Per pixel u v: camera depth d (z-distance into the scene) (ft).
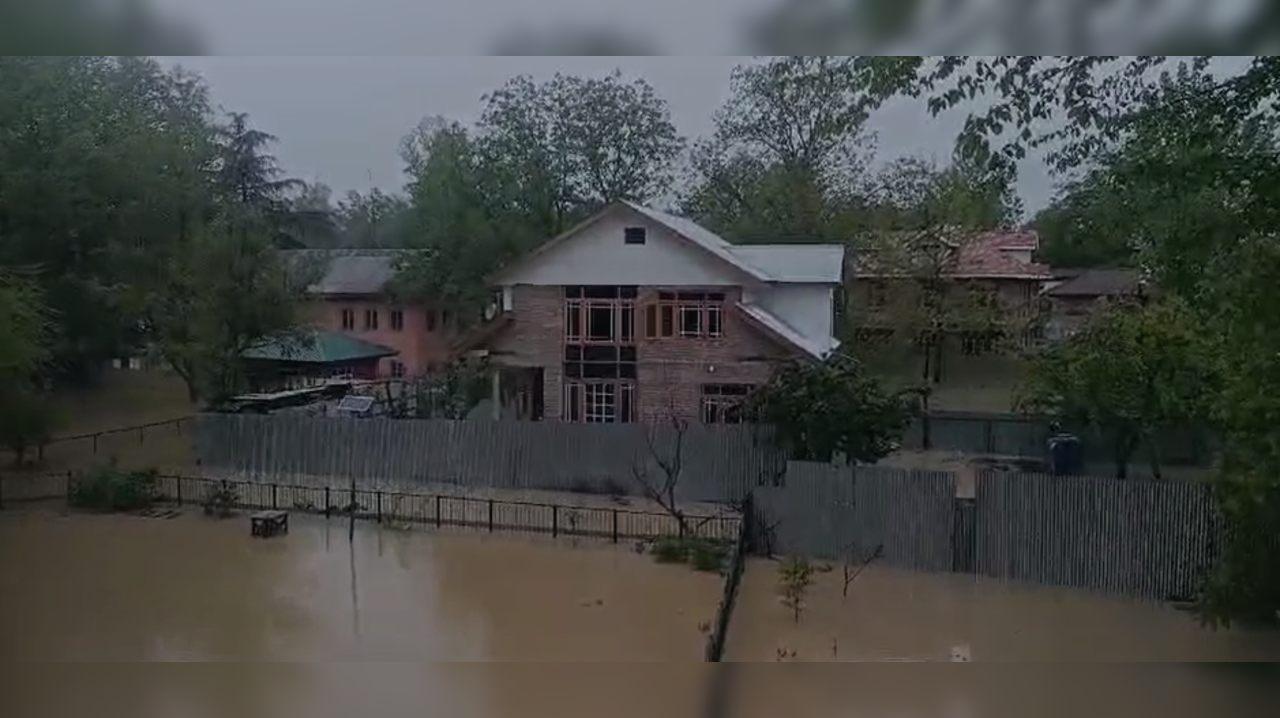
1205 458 73.82
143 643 45.78
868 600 51.47
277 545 62.85
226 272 100.32
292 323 106.22
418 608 50.90
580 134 143.33
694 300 84.28
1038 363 75.15
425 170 143.13
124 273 102.89
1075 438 73.56
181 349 97.76
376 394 110.32
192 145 119.14
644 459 72.38
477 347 88.63
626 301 85.61
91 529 66.54
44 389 89.04
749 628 47.50
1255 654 43.21
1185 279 40.29
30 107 100.12
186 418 94.84
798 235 142.31
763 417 69.15
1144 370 61.82
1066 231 71.61
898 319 122.42
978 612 49.52
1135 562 51.72
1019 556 54.39
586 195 144.87
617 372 85.87
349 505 69.51
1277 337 33.83
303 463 80.28
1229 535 46.68
